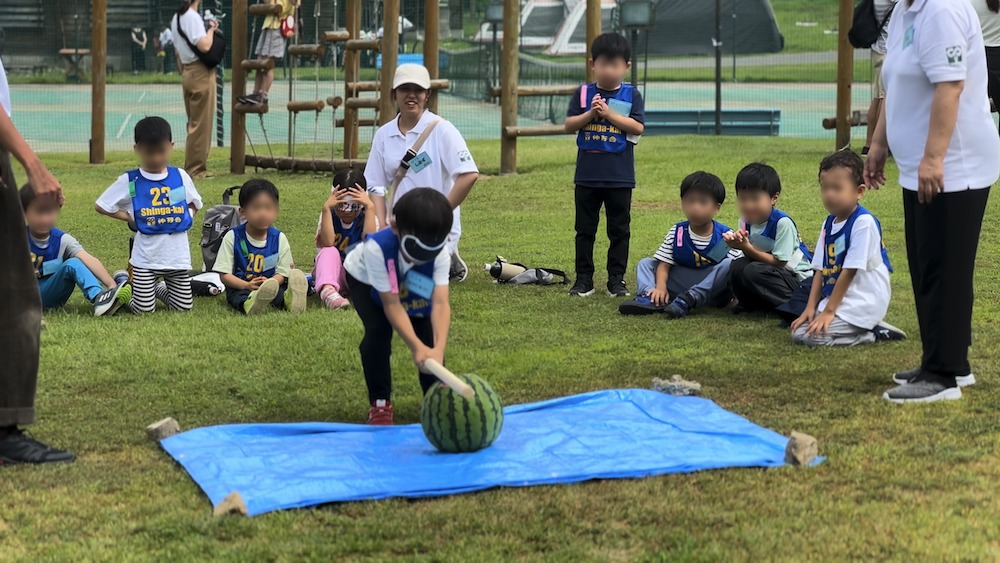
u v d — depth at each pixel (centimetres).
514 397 509
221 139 1827
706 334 627
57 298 697
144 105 2480
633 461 404
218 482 388
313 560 331
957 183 472
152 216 680
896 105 489
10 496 387
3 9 2959
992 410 466
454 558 330
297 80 2647
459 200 651
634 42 1781
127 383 536
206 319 668
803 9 4241
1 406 416
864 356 565
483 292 753
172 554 335
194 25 1318
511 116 1284
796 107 2486
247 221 717
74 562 333
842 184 581
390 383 474
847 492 378
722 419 453
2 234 415
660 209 1067
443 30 3225
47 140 1925
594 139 733
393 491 378
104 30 1503
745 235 652
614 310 695
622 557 330
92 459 427
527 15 3250
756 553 329
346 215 724
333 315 675
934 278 482
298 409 498
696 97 2734
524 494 380
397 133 674
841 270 589
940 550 328
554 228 1005
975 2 1029
